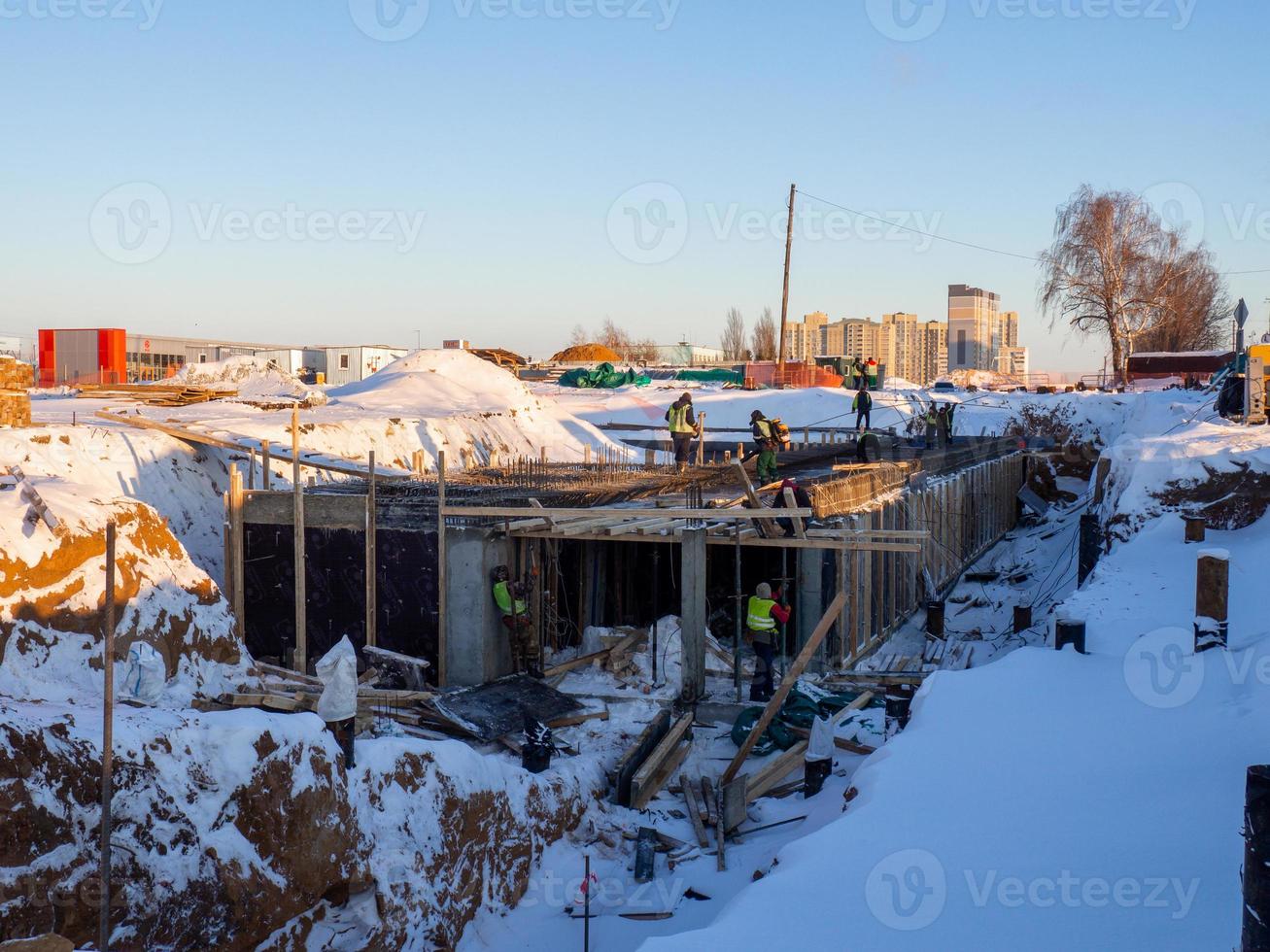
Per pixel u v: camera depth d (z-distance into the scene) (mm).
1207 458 20188
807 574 17000
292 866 8375
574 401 51000
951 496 27531
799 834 10852
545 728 13016
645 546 21281
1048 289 68812
